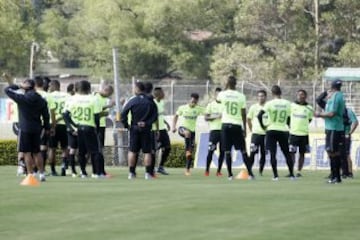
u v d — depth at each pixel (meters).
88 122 57.66
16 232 31.39
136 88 57.94
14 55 172.50
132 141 57.84
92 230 31.73
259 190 45.38
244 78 159.12
